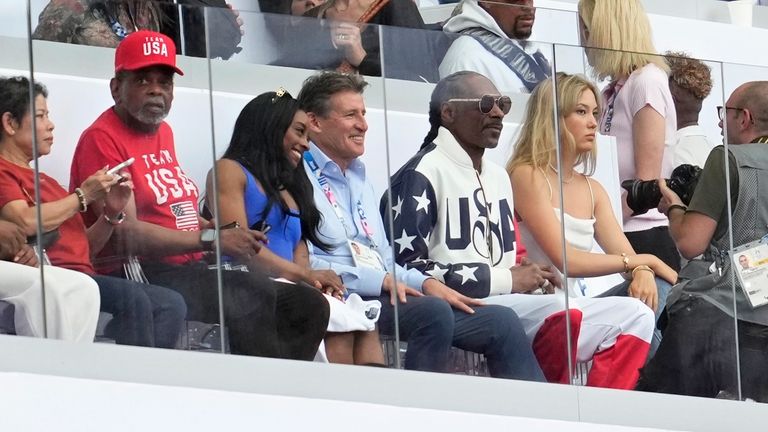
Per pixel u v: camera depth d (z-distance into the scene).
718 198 26.22
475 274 23.95
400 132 23.62
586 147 25.16
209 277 22.05
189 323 21.83
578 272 24.89
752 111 26.56
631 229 25.48
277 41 22.86
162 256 21.77
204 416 20.48
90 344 21.12
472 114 24.16
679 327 25.84
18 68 21.27
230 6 25.88
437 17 28.36
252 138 22.58
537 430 24.00
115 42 21.86
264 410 20.98
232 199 22.34
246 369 22.03
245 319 22.17
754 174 26.53
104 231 21.48
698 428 25.97
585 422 24.75
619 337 25.22
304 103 22.95
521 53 24.72
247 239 22.36
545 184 24.69
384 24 26.19
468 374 23.80
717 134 26.30
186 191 22.06
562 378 24.66
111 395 19.78
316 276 22.77
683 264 25.92
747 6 36.88
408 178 23.61
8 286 20.81
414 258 23.53
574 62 25.14
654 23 34.53
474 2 27.34
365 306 23.08
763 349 26.53
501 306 24.12
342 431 21.73
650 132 25.67
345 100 23.17
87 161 21.50
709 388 26.09
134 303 21.50
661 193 25.75
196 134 22.25
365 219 23.22
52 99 21.41
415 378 23.31
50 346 20.83
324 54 23.17
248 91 22.64
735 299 26.28
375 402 22.92
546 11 29.97
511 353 24.19
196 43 22.34
